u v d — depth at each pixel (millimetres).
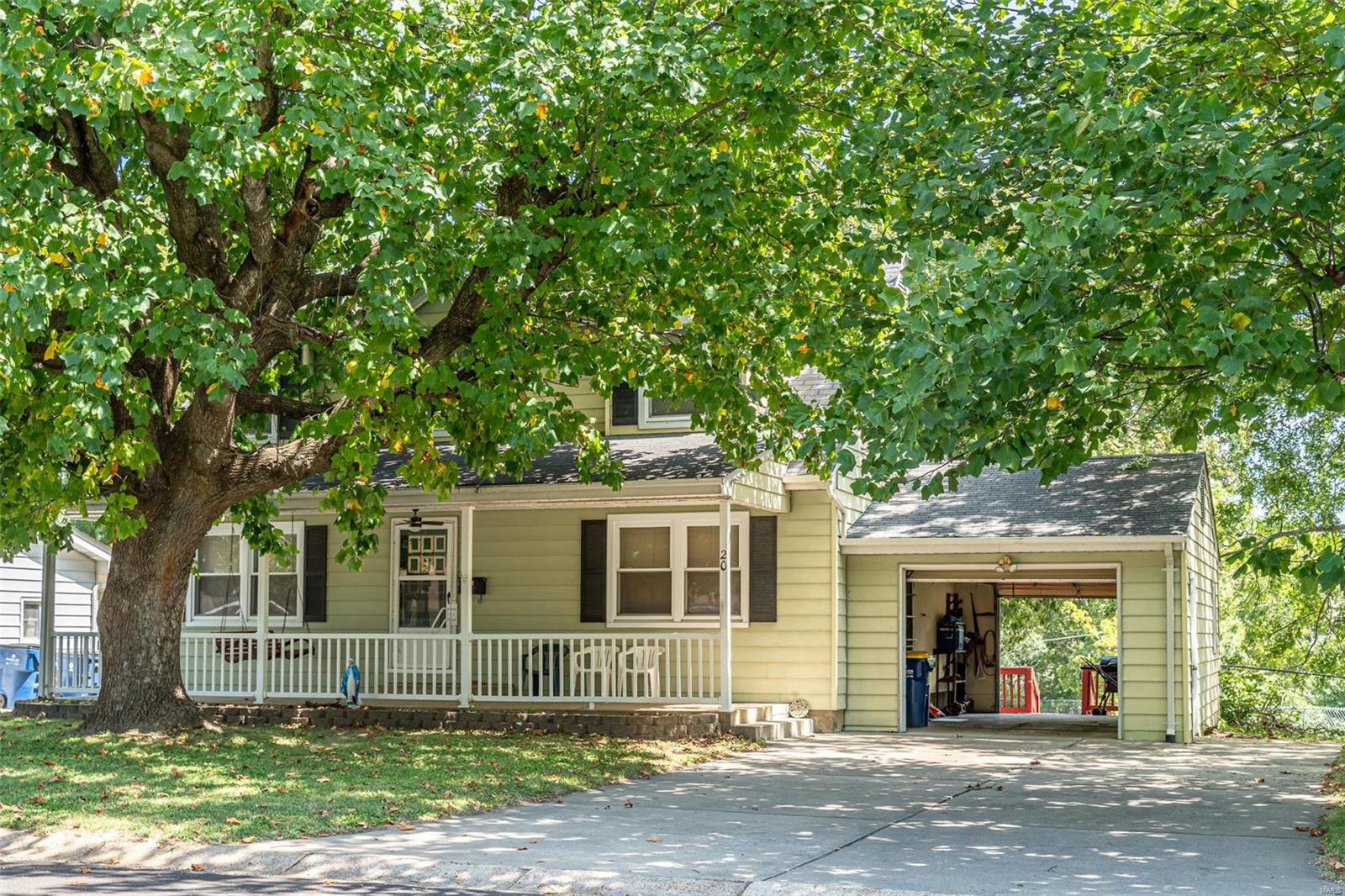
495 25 12844
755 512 21438
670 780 14844
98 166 14719
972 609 29297
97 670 23531
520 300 14008
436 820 11742
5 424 11773
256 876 9727
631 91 12281
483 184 13539
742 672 21359
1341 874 9562
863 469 10492
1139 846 10727
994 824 11883
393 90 12906
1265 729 28453
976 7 12281
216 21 11172
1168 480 22094
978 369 9586
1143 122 9570
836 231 14227
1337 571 9047
